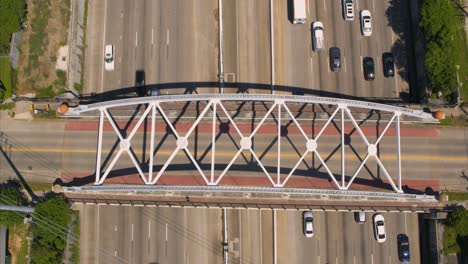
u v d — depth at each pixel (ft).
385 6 229.25
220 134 214.69
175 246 217.36
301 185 212.23
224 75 224.74
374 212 216.13
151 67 225.97
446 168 212.64
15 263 213.87
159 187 194.29
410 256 214.28
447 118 214.69
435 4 206.80
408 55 225.97
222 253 216.13
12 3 210.59
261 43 226.38
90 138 217.97
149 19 228.84
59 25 223.71
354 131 214.28
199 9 228.63
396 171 212.23
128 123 216.74
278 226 216.54
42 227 203.41
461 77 216.54
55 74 221.25
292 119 203.92
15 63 219.61
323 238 216.13
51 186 216.13
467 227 199.93
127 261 216.95
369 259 214.90
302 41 226.38
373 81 224.53
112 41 228.43
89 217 218.79
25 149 218.59
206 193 213.05
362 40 226.58
